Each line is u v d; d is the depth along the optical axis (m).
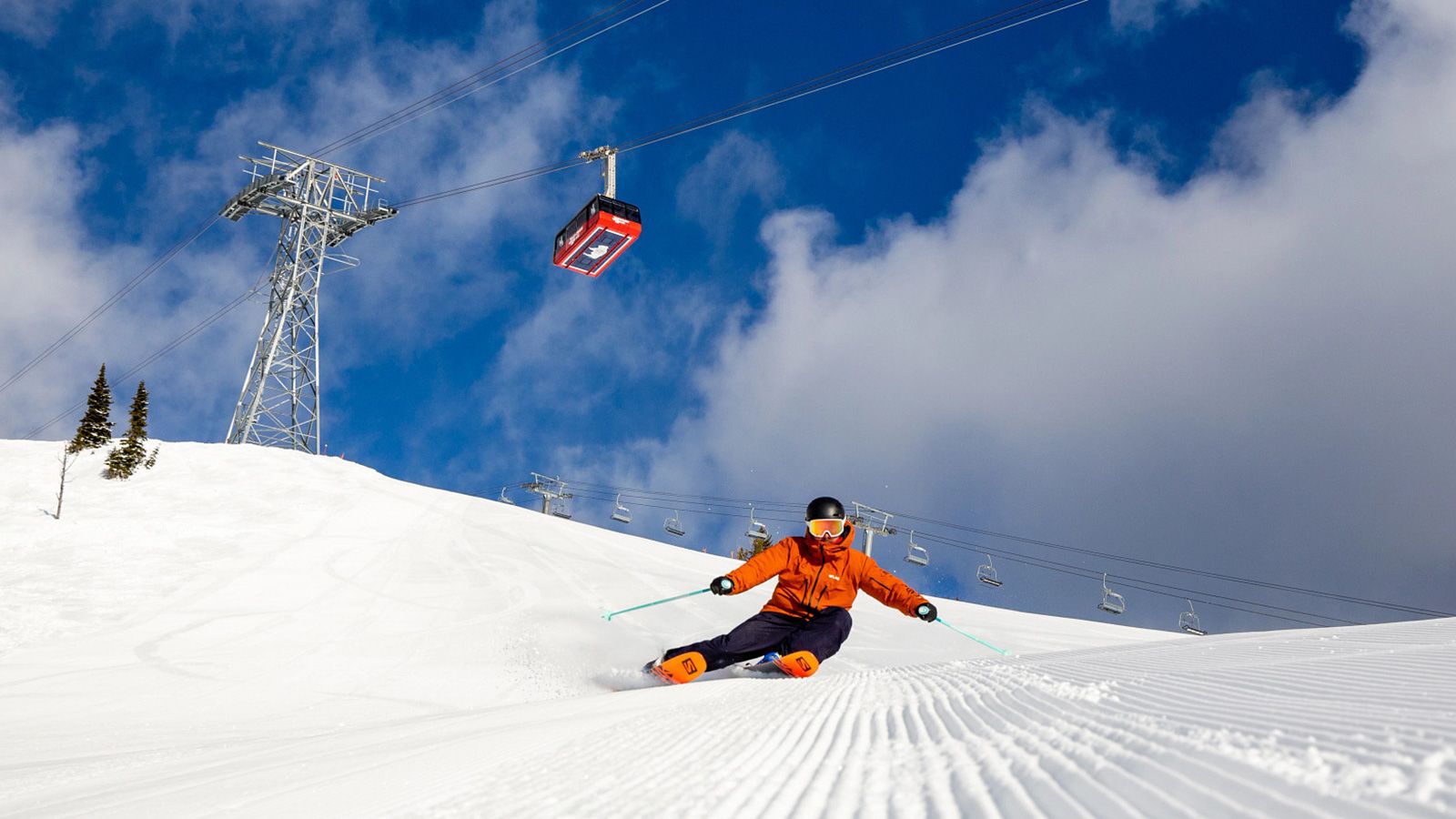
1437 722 1.44
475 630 13.78
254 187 47.59
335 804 1.90
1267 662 3.20
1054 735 1.85
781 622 7.86
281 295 47.62
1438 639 3.74
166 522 22.84
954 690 3.45
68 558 18.78
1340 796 0.93
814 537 8.02
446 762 2.53
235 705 9.19
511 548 22.38
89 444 33.06
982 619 18.05
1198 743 1.43
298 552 20.31
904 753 1.98
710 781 1.81
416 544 22.30
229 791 2.28
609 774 2.02
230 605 15.73
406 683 10.45
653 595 17.05
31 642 13.16
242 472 30.50
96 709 8.95
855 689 4.23
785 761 2.04
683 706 3.98
